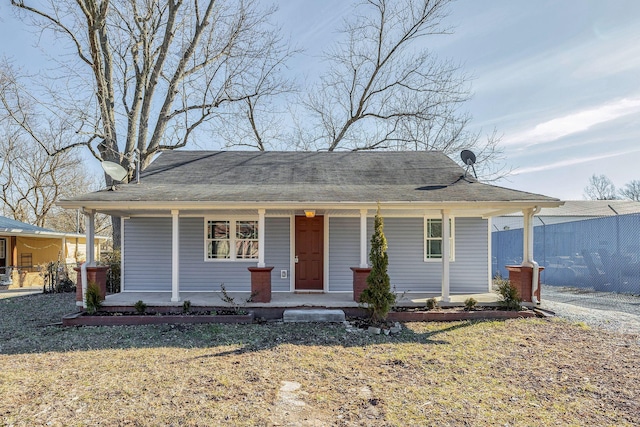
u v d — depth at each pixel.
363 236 8.62
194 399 4.12
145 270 10.47
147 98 15.00
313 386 4.54
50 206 30.30
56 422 3.59
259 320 8.14
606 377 4.79
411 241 10.57
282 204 8.11
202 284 10.48
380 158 12.49
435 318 8.11
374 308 7.46
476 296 9.70
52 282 14.30
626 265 12.06
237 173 11.11
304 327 7.52
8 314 9.38
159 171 11.17
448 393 4.32
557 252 15.24
